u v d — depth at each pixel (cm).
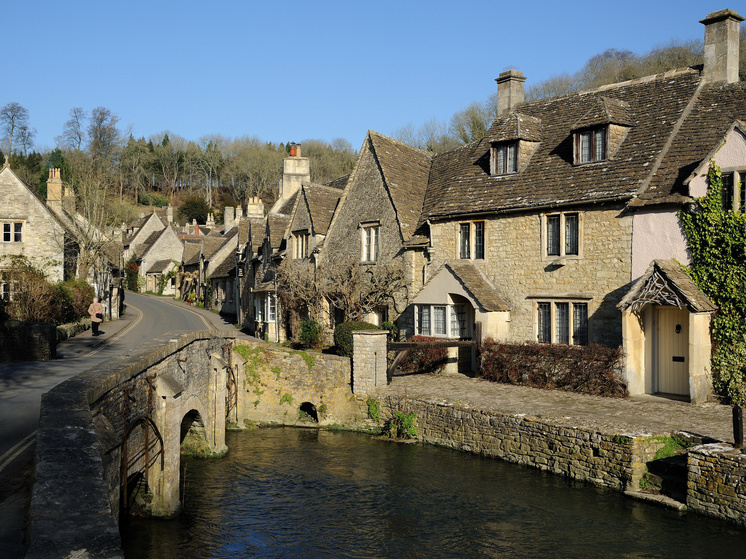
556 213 2089
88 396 853
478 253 2348
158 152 12506
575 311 2044
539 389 1956
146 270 8194
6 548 596
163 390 1299
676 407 1648
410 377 2242
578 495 1351
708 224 1712
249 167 11444
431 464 1623
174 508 1330
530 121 2411
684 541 1114
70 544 419
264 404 2216
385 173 2702
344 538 1214
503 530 1212
